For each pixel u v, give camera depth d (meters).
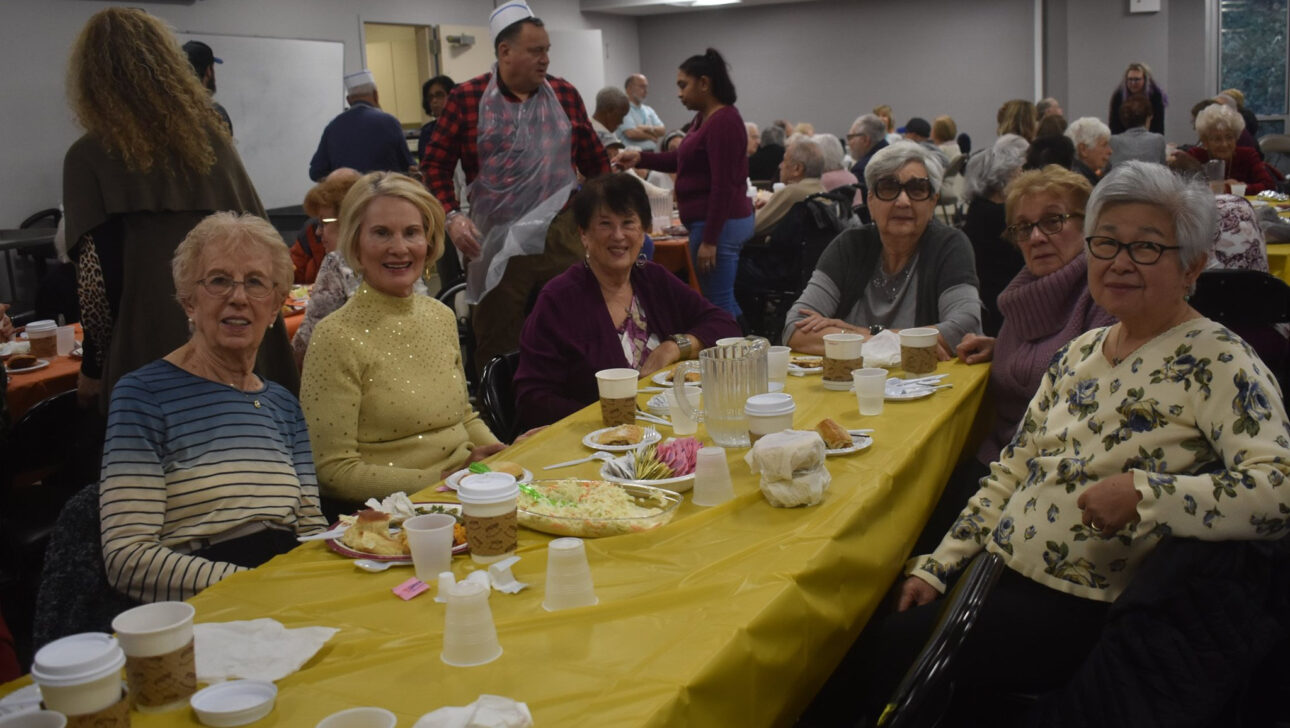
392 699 1.11
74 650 0.99
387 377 2.20
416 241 2.22
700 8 14.45
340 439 2.13
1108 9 12.27
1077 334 2.36
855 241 3.16
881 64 13.90
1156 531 1.52
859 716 1.92
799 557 1.46
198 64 3.95
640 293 2.87
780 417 1.91
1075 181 2.41
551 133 4.05
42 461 2.62
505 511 1.49
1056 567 1.71
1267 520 1.45
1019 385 2.45
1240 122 6.45
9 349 3.50
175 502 1.71
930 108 13.80
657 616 1.29
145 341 2.65
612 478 1.80
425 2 10.34
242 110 8.15
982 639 1.70
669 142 8.09
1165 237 1.61
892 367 2.69
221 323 1.78
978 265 4.66
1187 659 1.41
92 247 2.59
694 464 1.83
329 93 9.01
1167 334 1.65
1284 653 1.55
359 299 2.24
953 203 8.19
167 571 1.58
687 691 1.11
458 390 2.35
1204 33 12.05
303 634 1.25
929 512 2.06
